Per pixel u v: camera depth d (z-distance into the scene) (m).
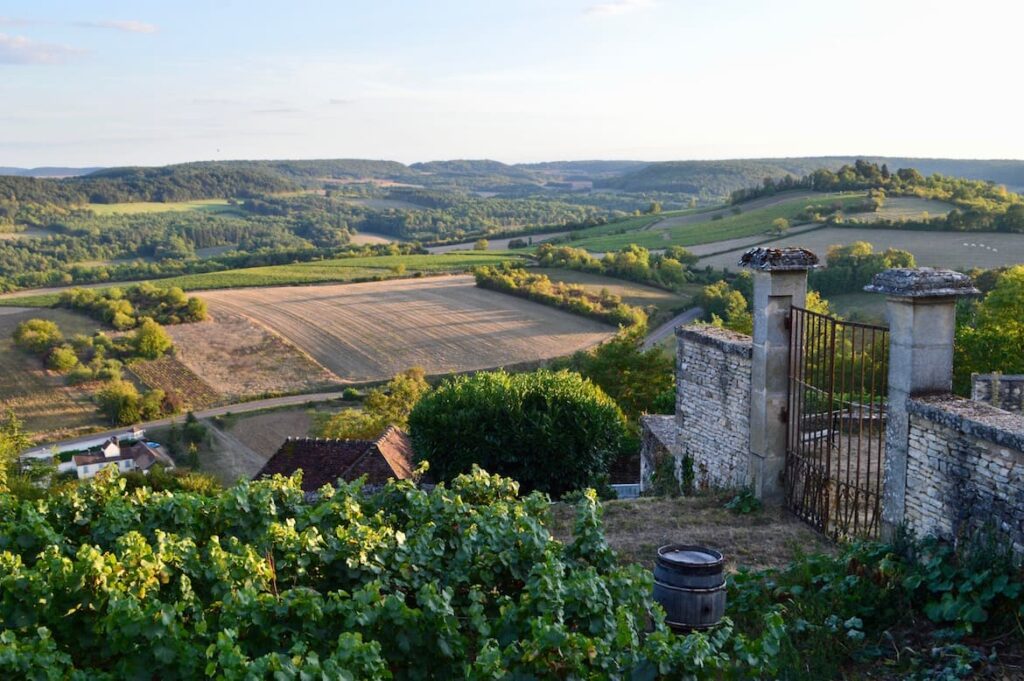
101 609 6.86
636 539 10.62
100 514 9.81
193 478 21.81
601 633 6.29
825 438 13.05
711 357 13.18
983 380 15.90
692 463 14.06
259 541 8.29
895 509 8.83
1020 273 31.45
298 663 5.34
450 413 19.86
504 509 8.84
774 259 11.10
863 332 9.41
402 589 7.95
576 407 19.78
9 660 5.53
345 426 47.97
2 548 8.60
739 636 5.72
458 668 6.45
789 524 10.84
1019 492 7.24
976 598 6.93
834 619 7.23
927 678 6.25
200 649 6.18
